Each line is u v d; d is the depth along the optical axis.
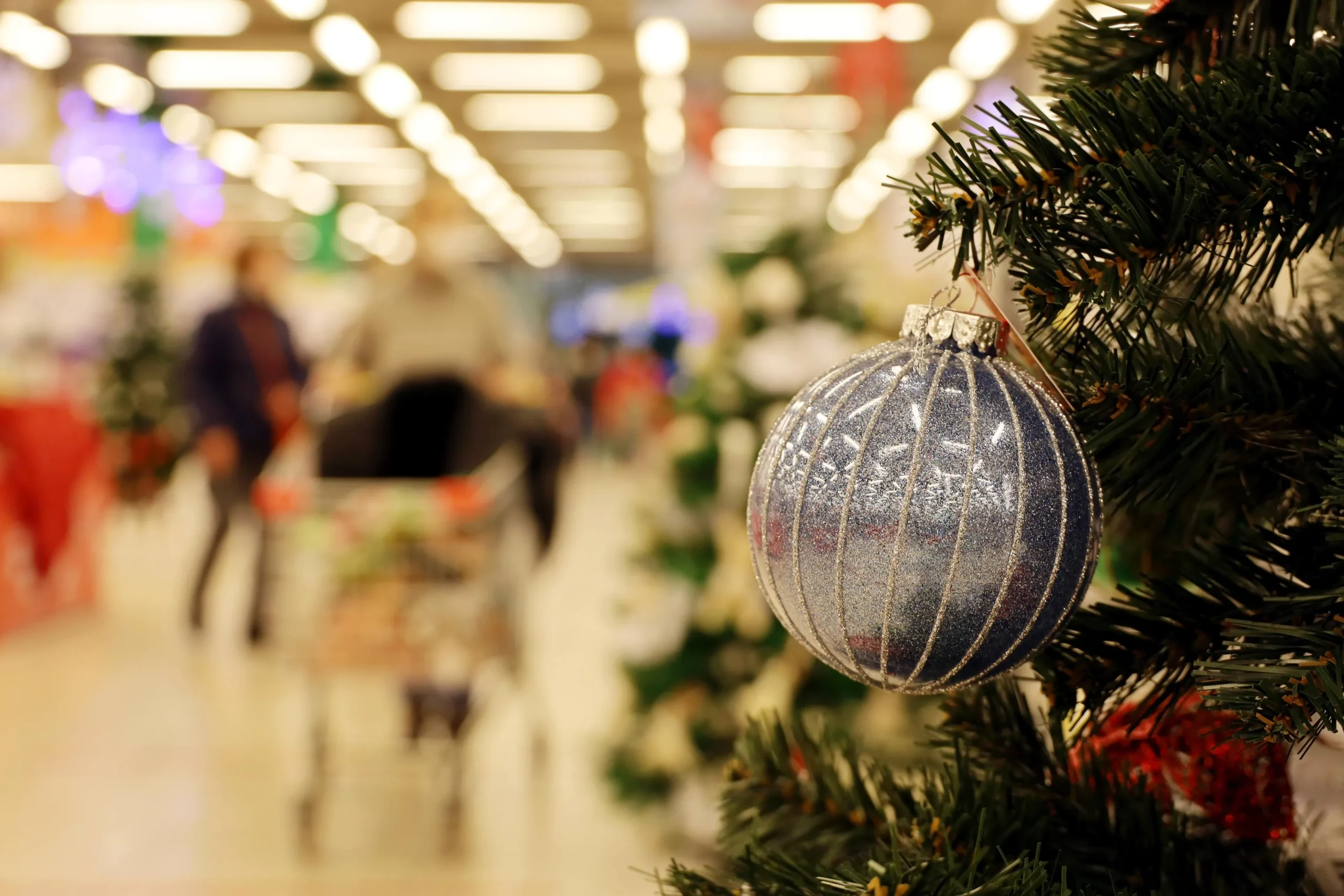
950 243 0.48
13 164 12.13
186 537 7.91
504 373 3.74
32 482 4.83
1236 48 0.55
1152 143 0.46
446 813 2.82
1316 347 0.58
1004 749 0.65
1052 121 0.46
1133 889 0.56
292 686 4.17
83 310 10.24
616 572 6.75
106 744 3.52
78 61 8.64
